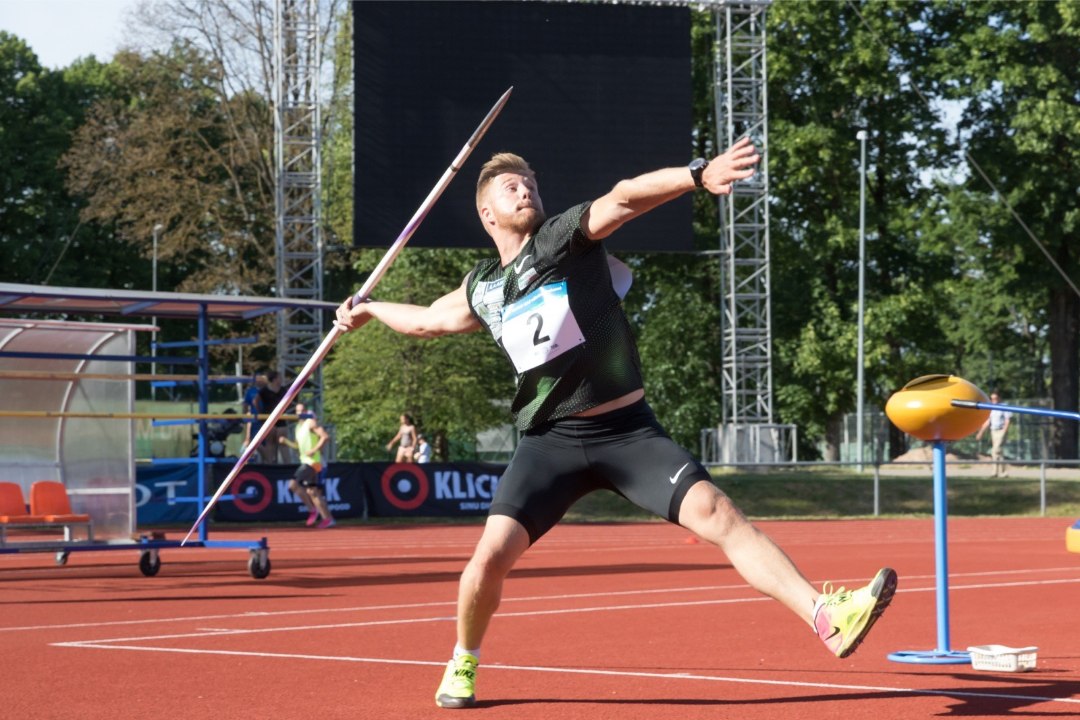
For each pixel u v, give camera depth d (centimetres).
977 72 5025
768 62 5134
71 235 6581
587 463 653
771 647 960
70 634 1064
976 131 5309
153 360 1662
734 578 1653
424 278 4975
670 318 5334
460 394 4816
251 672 834
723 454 4306
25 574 1772
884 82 5188
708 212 5509
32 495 1652
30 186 6712
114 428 1733
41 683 793
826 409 5306
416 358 4828
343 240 5356
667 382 5297
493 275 663
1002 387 9006
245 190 5641
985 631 1049
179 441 4447
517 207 654
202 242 5475
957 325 7594
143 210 5250
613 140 3541
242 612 1245
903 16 5341
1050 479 3903
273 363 5588
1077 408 5291
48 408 1764
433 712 677
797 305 5288
